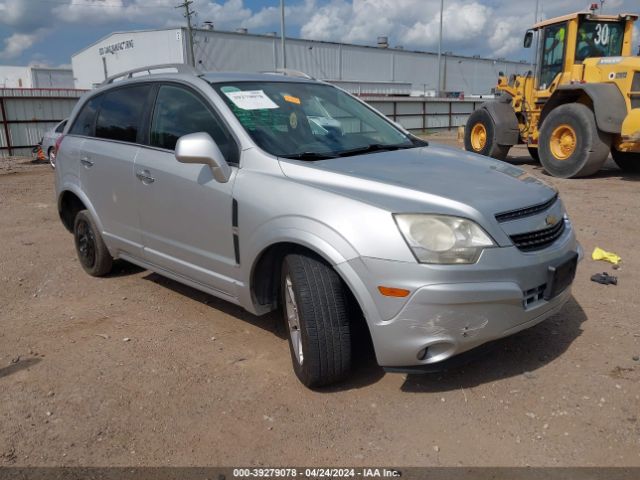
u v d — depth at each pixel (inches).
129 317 172.4
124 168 172.9
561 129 424.2
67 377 137.0
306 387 128.8
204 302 182.7
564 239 128.9
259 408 121.8
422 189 118.0
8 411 123.1
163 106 166.4
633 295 176.2
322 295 119.3
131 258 184.7
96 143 190.4
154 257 169.0
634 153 448.5
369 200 115.1
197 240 150.6
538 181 137.8
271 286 139.5
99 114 195.9
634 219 275.4
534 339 148.3
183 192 150.6
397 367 115.0
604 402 119.4
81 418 120.1
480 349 119.3
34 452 109.5
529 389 125.5
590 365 134.3
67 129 212.7
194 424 117.0
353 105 179.6
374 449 107.8
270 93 160.1
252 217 130.3
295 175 129.2
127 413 121.5
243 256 134.9
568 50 447.8
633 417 114.2
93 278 210.4
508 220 116.0
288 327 131.9
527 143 513.0
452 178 127.9
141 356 146.6
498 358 139.3
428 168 135.6
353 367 136.9
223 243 141.9
